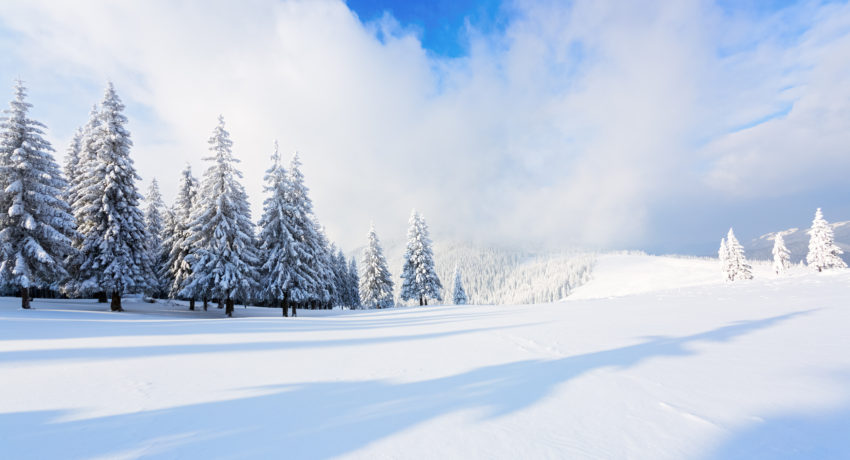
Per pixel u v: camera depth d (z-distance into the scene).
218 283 24.31
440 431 3.00
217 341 8.48
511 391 4.04
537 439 2.79
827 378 3.89
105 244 21.98
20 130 20.27
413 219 45.97
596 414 3.27
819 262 49.50
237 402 3.82
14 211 18.75
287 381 4.69
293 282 26.83
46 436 2.91
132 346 7.54
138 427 3.12
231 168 26.86
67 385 4.47
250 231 28.19
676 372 4.43
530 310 17.53
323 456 2.58
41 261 19.19
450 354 6.50
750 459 2.38
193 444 2.78
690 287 23.45
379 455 2.58
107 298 30.66
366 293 48.88
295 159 29.70
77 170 27.06
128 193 23.64
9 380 4.70
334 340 8.81
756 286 18.47
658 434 2.80
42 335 9.11
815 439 2.60
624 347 6.16
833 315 8.16
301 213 29.20
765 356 4.93
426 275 44.47
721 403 3.36
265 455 2.59
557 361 5.45
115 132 23.89
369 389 4.28
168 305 32.50
